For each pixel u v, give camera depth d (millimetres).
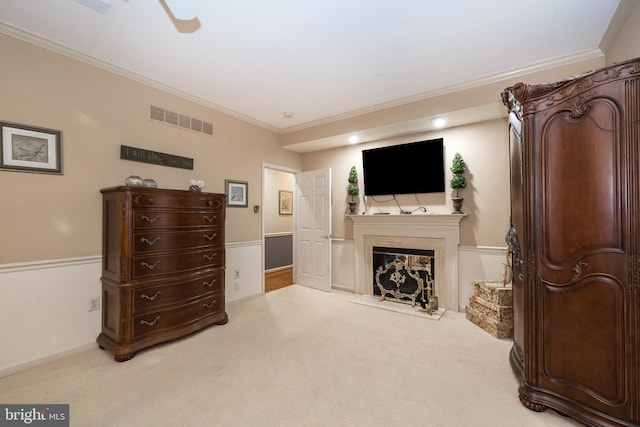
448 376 2098
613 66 1489
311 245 4762
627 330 1461
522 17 2000
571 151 1629
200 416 1670
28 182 2229
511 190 2238
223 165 3758
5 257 2121
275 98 3416
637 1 1814
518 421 1636
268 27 2104
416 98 3328
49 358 2303
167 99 3152
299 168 5055
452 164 3582
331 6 1877
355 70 2756
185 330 2717
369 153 4191
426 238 3740
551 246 1706
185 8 1565
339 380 2043
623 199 1472
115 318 2406
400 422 1623
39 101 2279
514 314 2215
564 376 1663
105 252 2570
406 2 1843
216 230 3078
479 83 2947
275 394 1880
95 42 2305
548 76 2645
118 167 2740
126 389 1933
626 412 1460
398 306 3719
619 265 1485
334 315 3406
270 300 4023
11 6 1879
